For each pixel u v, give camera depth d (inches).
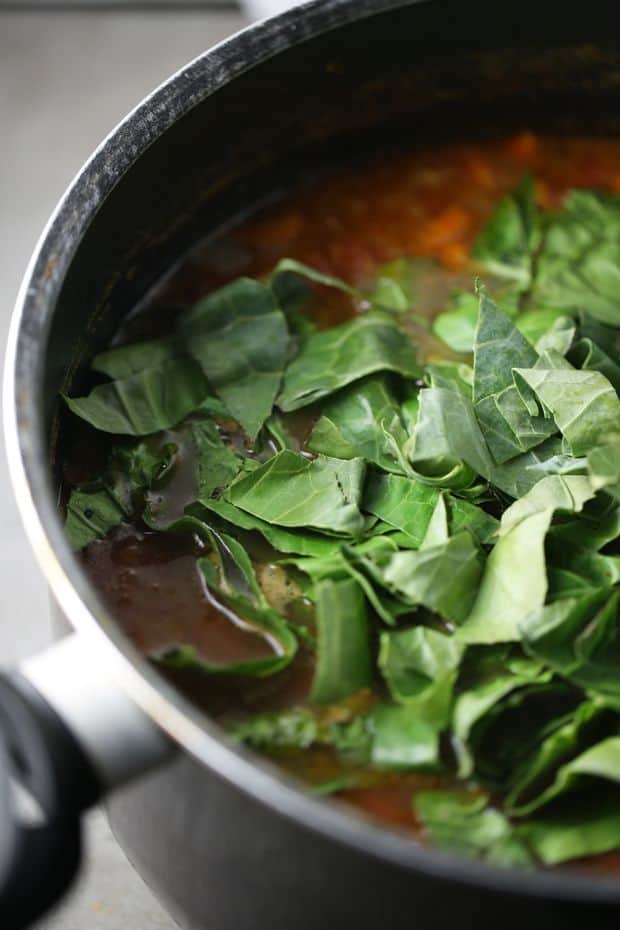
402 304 24.8
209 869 19.5
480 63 26.5
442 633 20.5
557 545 20.8
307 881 18.5
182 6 35.3
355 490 21.5
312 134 26.2
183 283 25.3
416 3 25.0
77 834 17.8
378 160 27.1
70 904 24.9
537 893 17.1
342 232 26.1
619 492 20.7
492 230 25.8
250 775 17.7
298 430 23.0
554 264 25.2
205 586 21.4
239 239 25.9
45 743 17.9
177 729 17.9
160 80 34.4
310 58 24.9
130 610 21.2
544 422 21.7
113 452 22.6
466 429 21.5
